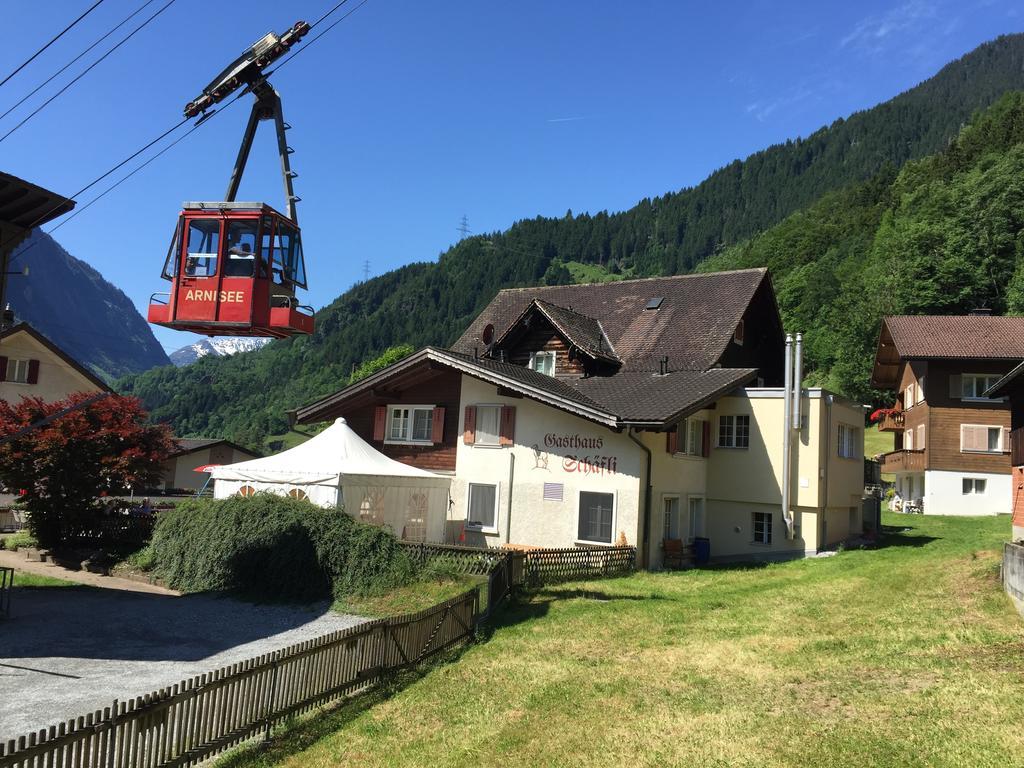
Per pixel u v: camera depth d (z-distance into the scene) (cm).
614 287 3450
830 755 704
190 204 1766
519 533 2369
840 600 1521
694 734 789
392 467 2320
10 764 561
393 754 788
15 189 1239
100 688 1012
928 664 973
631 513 2184
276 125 1741
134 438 2189
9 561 2109
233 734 786
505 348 2930
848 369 7750
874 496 3058
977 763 662
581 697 945
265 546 1747
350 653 986
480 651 1221
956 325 4147
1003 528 3033
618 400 2380
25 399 2159
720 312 2958
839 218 14350
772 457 2519
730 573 2092
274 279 1739
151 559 1916
